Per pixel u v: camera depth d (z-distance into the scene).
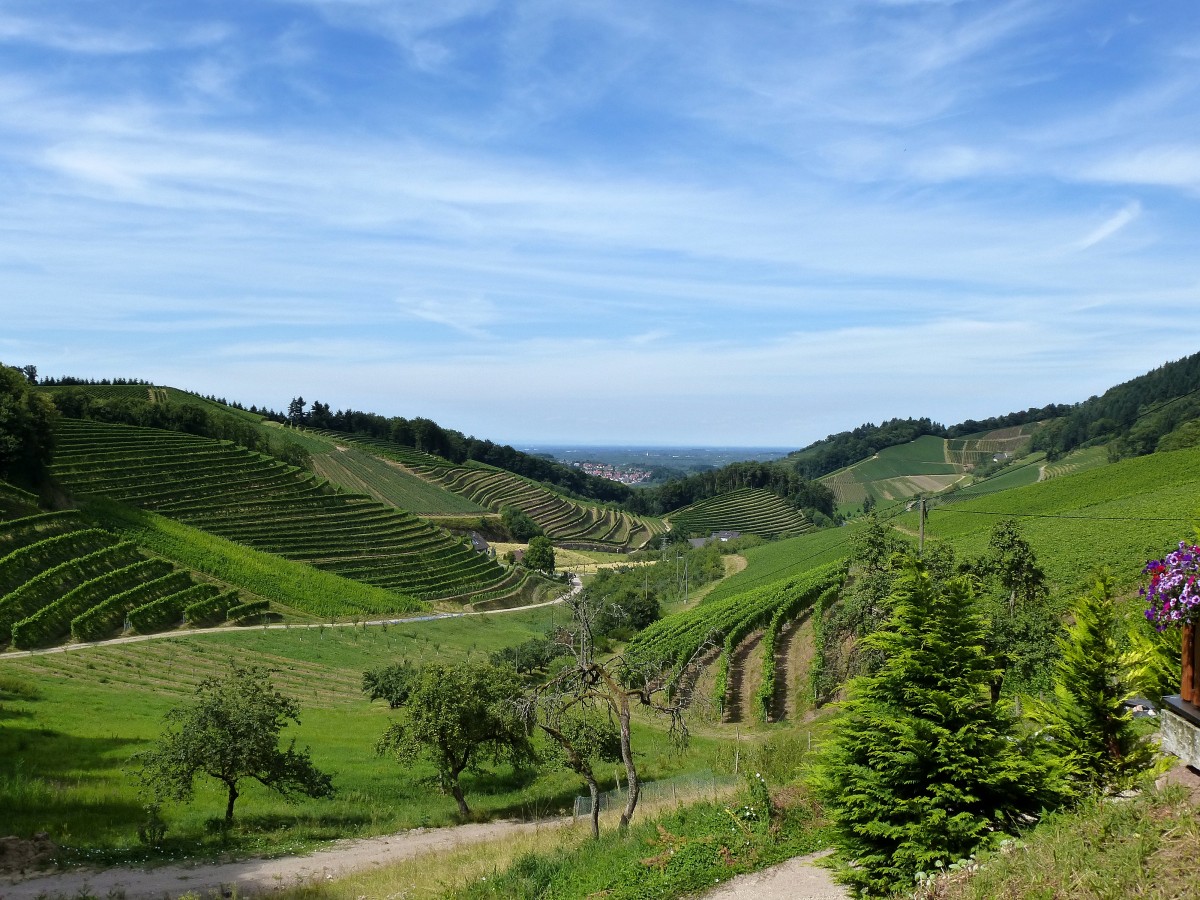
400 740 32.91
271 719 29.14
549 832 23.95
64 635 68.38
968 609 13.00
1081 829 8.83
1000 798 12.02
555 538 196.75
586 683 20.62
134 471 114.50
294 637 81.88
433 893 17.30
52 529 80.62
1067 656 14.26
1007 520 40.44
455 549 141.75
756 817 17.20
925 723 12.25
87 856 23.11
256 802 32.34
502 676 33.09
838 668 47.56
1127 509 71.88
